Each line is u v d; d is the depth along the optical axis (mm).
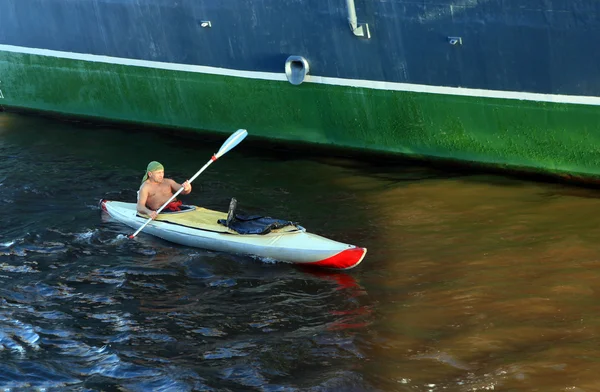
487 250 13102
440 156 16953
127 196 16391
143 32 19000
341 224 14609
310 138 18203
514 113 15766
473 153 16594
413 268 12672
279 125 18406
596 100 14875
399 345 10398
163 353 10484
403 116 16875
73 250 13797
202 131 19578
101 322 11344
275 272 12922
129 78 19828
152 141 19906
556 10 14625
